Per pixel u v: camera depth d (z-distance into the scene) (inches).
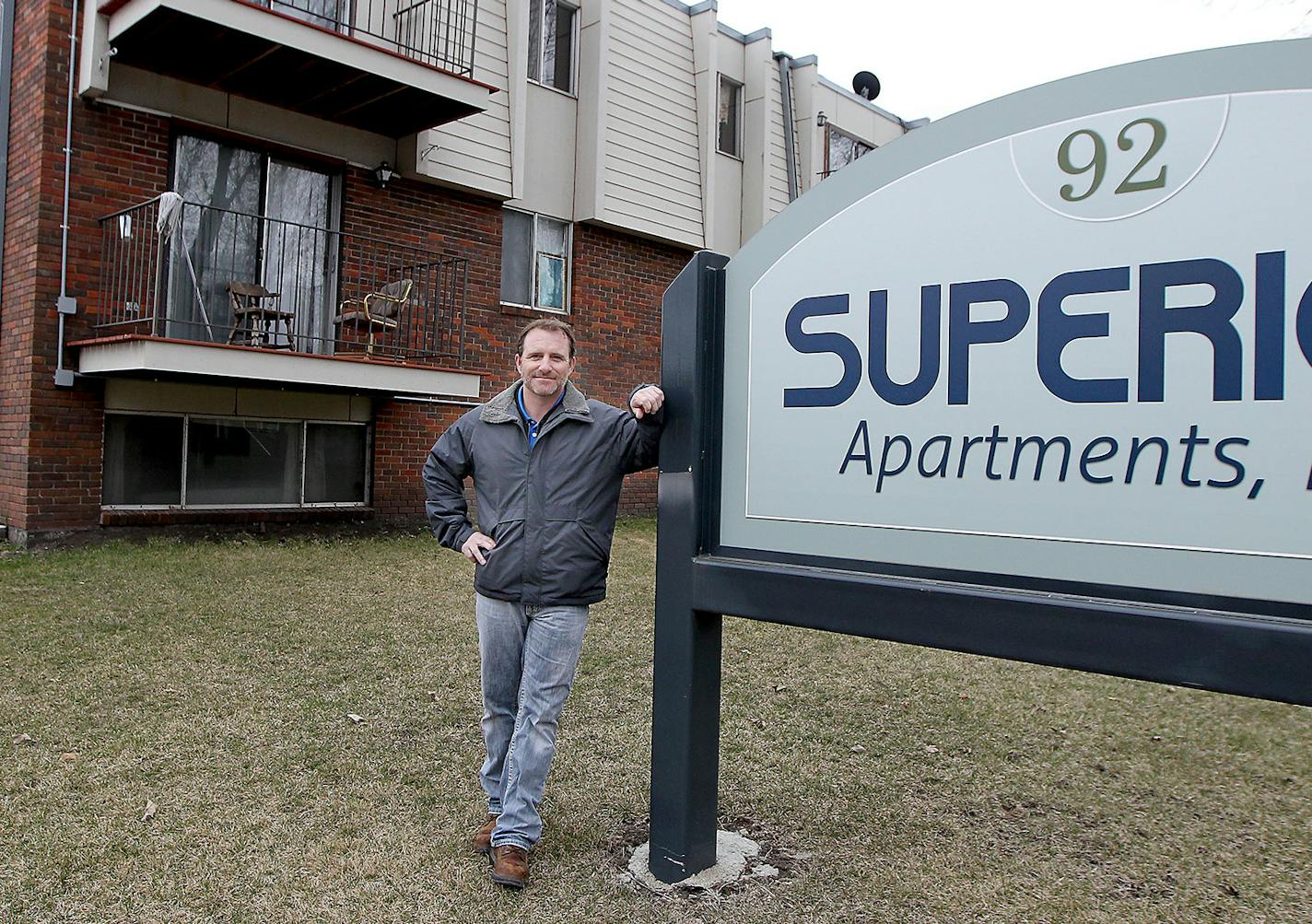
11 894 108.7
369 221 393.1
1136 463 88.0
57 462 317.1
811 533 109.2
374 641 219.6
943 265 100.1
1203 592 84.3
